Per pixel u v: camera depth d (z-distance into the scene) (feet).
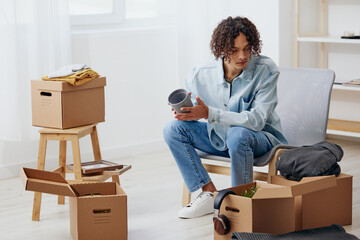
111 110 13.61
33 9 11.74
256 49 9.04
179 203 10.14
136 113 14.02
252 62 9.16
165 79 14.39
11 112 11.71
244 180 8.85
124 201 7.94
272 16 14.88
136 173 12.28
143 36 13.91
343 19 15.11
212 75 9.42
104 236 7.95
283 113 9.95
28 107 12.00
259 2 14.89
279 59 14.93
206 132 9.45
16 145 12.34
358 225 8.76
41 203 10.23
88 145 13.33
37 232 8.84
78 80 9.23
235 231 7.83
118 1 13.93
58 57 12.27
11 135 11.77
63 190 8.01
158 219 9.30
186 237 8.48
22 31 11.72
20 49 11.75
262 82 9.11
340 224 8.68
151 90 14.20
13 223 9.28
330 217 8.52
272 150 8.93
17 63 11.64
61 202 10.16
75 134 9.18
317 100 9.64
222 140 9.36
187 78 9.70
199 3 13.99
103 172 9.40
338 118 15.51
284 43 14.98
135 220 9.28
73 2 13.41
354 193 10.41
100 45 13.28
